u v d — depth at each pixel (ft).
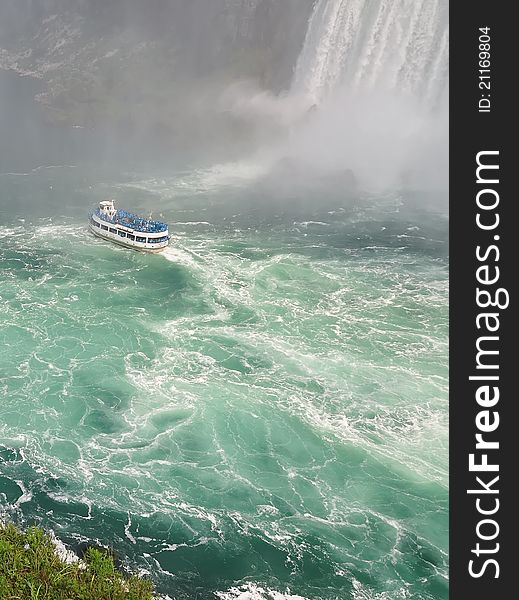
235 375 171.12
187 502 133.49
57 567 114.21
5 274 219.41
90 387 165.78
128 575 117.39
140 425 153.38
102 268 225.56
